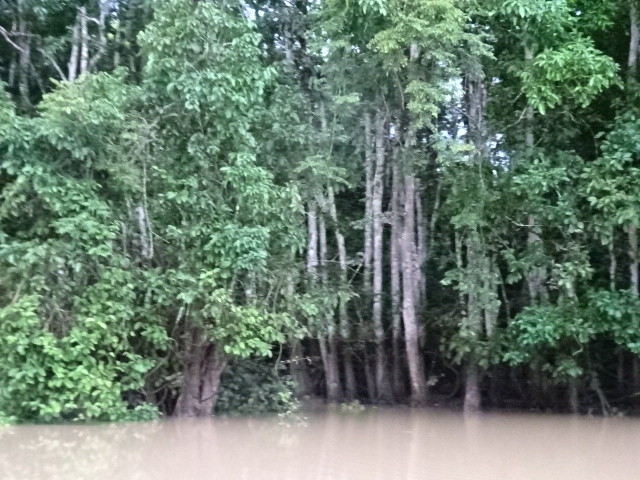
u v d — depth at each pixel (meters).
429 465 6.60
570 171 10.46
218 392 10.51
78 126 8.66
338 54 11.52
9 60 11.80
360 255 13.14
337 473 6.12
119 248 9.31
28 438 7.88
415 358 12.06
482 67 11.37
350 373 12.91
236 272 9.16
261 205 9.37
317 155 11.30
